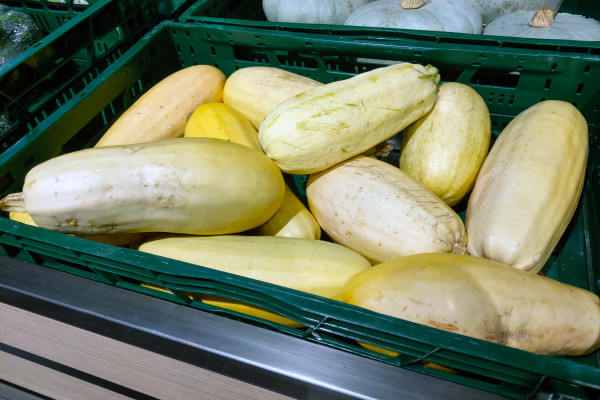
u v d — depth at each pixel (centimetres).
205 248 83
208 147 82
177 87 119
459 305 67
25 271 79
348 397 61
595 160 108
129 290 75
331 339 64
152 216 79
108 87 117
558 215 85
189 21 133
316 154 90
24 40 150
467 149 100
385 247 87
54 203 75
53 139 106
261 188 85
